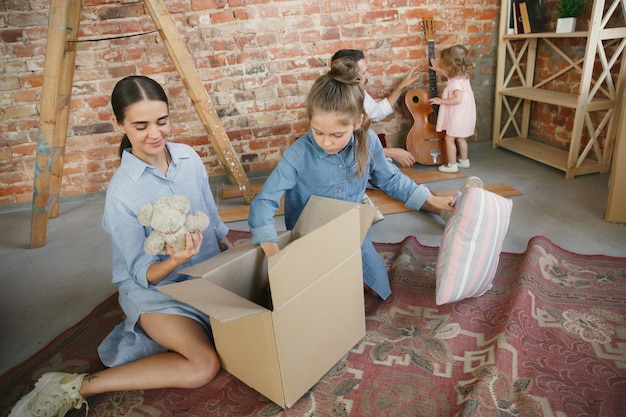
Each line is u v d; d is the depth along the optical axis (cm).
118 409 116
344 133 117
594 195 241
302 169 134
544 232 203
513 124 346
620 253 180
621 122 191
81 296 181
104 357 126
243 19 283
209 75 291
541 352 125
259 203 126
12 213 289
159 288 99
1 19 256
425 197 149
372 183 273
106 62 275
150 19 272
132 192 118
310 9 289
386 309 150
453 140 290
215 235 148
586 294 152
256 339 103
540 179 271
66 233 248
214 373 119
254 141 313
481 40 321
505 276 167
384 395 114
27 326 162
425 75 321
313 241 101
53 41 204
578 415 104
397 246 199
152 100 111
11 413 107
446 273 139
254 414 111
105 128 289
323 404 113
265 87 301
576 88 289
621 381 114
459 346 131
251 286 123
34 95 274
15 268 210
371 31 303
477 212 138
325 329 115
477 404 105
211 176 318
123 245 116
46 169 219
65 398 111
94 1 261
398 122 332
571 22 265
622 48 246
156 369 114
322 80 115
